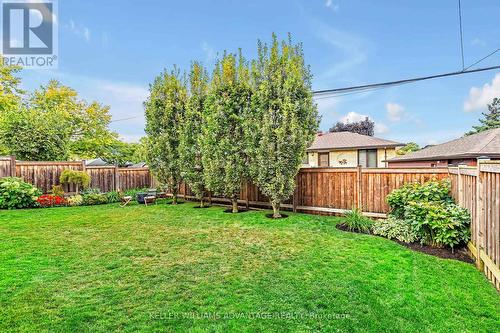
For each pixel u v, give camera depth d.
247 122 8.42
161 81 11.46
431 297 3.49
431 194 6.45
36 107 20.50
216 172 9.30
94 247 5.53
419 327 2.89
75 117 21.42
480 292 3.62
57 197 11.12
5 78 19.84
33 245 5.65
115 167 14.33
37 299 3.37
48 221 8.07
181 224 7.62
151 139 11.60
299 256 4.95
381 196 7.92
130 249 5.40
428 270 4.32
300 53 8.19
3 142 12.53
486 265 4.09
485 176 4.20
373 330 2.82
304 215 8.72
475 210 4.72
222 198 11.39
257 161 8.46
